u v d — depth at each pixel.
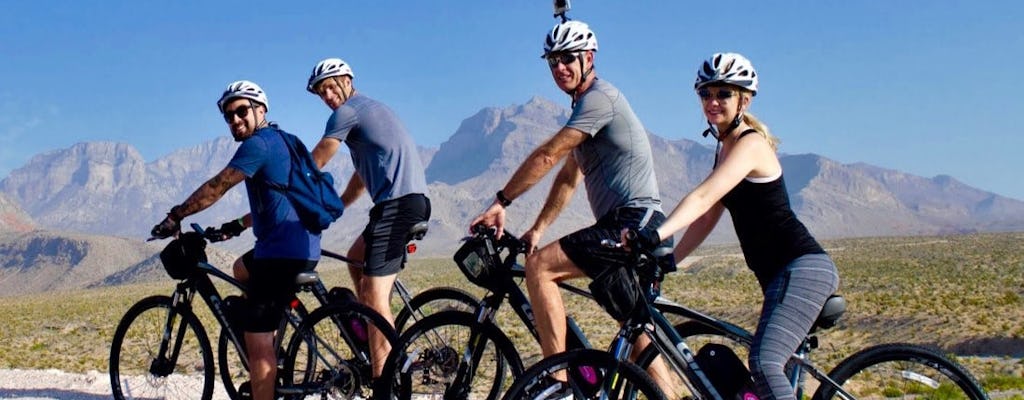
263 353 5.77
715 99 4.43
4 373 8.74
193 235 6.12
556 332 4.80
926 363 4.45
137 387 6.62
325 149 5.79
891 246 190.50
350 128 5.82
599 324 29.73
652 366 5.00
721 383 4.29
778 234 4.34
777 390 4.11
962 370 4.39
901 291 71.88
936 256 138.50
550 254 4.84
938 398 4.43
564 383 4.48
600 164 5.02
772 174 4.32
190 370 7.84
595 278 4.38
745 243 4.49
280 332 6.06
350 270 6.40
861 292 74.25
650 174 5.05
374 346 5.65
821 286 4.27
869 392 4.60
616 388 4.31
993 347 35.41
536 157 4.94
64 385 8.15
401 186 5.80
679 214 4.15
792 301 4.25
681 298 72.19
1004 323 41.81
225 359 6.38
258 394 5.77
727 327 4.57
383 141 5.79
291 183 5.65
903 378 4.53
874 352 4.53
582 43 5.01
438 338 5.43
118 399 6.64
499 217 5.12
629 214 4.89
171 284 161.00
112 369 6.64
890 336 42.44
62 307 92.62
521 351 26.25
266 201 5.66
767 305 4.33
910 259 133.88
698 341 5.53
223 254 124.44
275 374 5.81
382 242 5.78
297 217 5.69
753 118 4.49
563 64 5.06
